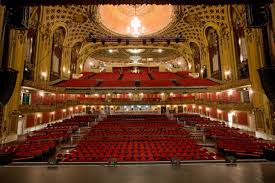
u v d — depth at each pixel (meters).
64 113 28.27
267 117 16.08
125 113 34.09
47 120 23.30
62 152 12.70
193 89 28.08
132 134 15.30
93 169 4.50
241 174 4.08
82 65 38.41
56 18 25.39
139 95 34.25
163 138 13.85
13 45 16.38
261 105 16.86
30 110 18.83
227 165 4.66
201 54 33.34
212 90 26.89
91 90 28.30
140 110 34.59
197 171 4.31
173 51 40.69
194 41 33.66
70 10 25.31
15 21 5.82
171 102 30.72
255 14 5.89
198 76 34.47
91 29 30.98
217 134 15.09
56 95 27.75
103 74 39.81
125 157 9.06
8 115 15.60
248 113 19.27
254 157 9.77
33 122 20.19
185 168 4.52
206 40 30.75
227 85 23.16
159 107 34.88
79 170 4.43
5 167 4.59
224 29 25.33
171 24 29.75
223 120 24.31
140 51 40.75
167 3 5.84
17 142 15.20
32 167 4.61
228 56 24.67
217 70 28.31
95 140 13.41
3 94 5.21
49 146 11.79
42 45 23.97
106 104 30.69
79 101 29.84
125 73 41.16
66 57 31.81
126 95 34.22
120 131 16.27
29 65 20.98
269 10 6.12
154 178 3.95
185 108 34.53
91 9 26.27
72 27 29.30
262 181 3.71
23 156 9.73
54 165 4.70
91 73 39.84
